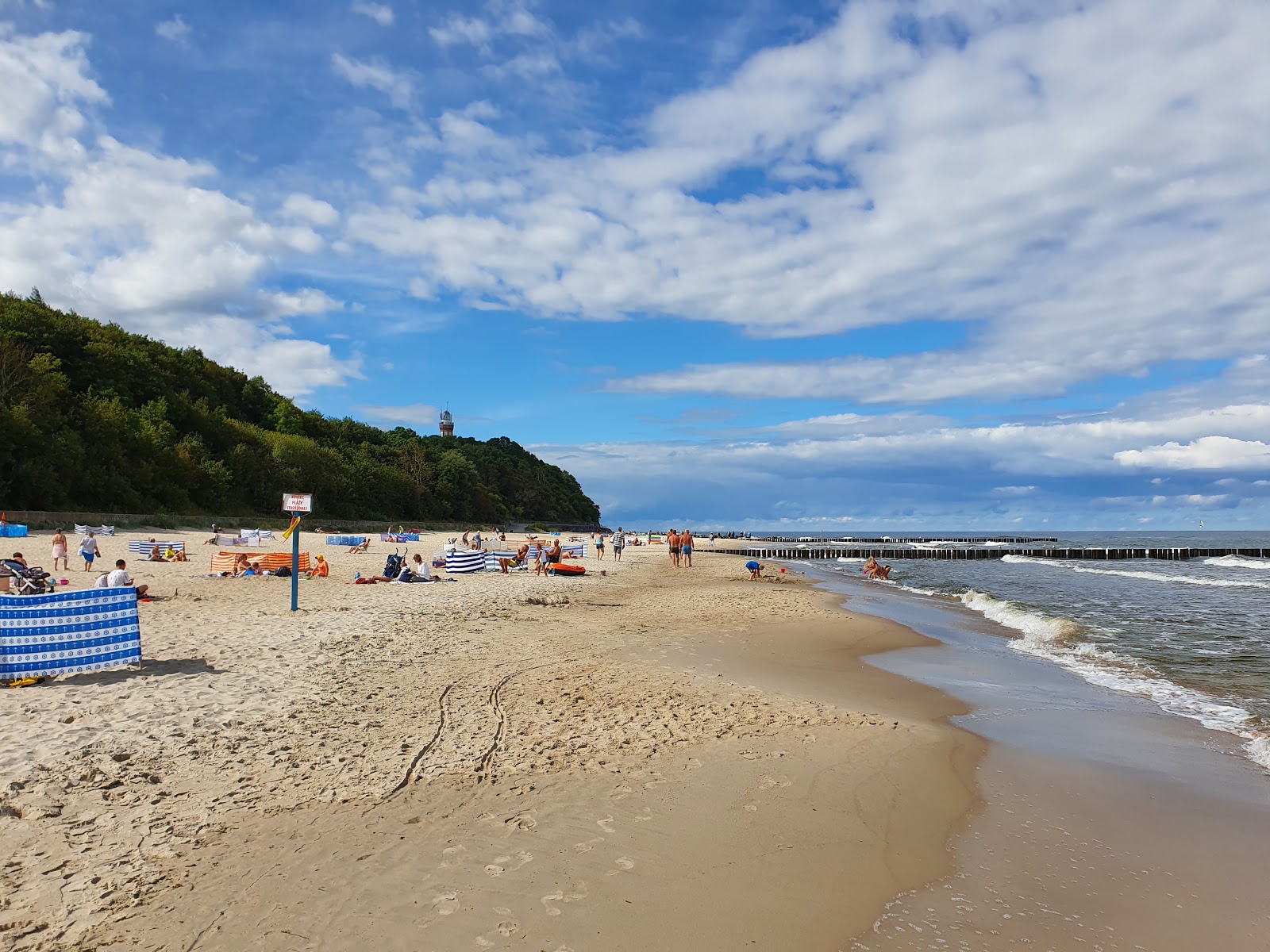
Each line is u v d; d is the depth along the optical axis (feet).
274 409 309.01
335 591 60.64
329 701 25.50
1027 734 25.72
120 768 18.61
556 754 21.11
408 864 14.43
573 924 12.58
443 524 305.12
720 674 33.76
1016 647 45.19
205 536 137.39
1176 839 17.15
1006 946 12.64
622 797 18.17
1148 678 36.04
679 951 11.97
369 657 33.22
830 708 27.71
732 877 14.51
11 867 13.73
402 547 143.54
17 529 108.27
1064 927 13.29
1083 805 19.11
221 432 233.14
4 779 17.40
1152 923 13.51
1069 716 28.37
